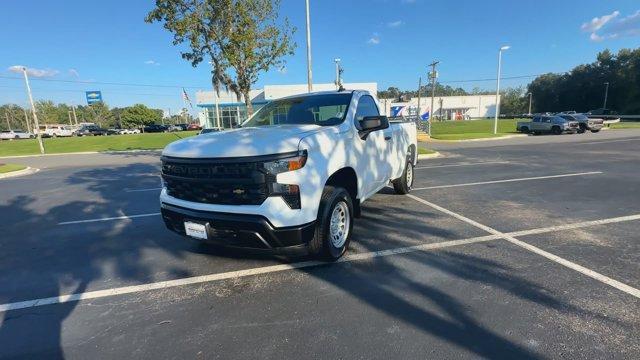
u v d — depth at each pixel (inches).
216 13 523.8
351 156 171.2
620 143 758.5
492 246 179.6
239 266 167.8
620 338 105.1
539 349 101.4
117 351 109.8
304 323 119.6
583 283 138.6
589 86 3376.0
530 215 231.6
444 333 110.7
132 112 4097.0
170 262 177.3
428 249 178.7
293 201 137.7
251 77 580.4
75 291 151.3
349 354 103.0
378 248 181.8
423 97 3759.8
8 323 128.0
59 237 227.6
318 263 166.6
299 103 201.3
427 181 366.6
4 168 656.4
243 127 197.6
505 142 929.5
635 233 192.7
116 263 179.6
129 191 389.4
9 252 202.8
